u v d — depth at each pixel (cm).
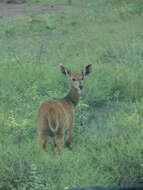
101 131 1248
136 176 995
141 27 2472
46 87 1570
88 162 1027
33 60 1906
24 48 2219
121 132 1191
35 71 1722
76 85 1162
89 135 1216
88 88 1524
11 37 2503
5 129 1230
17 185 960
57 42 2305
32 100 1477
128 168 1008
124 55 1919
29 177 968
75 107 1293
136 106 1400
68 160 1026
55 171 988
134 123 1229
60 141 1095
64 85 1606
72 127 1149
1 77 1652
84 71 1216
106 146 1120
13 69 1766
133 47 1997
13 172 981
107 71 1698
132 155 1034
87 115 1384
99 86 1561
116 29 2466
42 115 1092
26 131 1224
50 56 2023
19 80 1631
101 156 1041
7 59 1961
